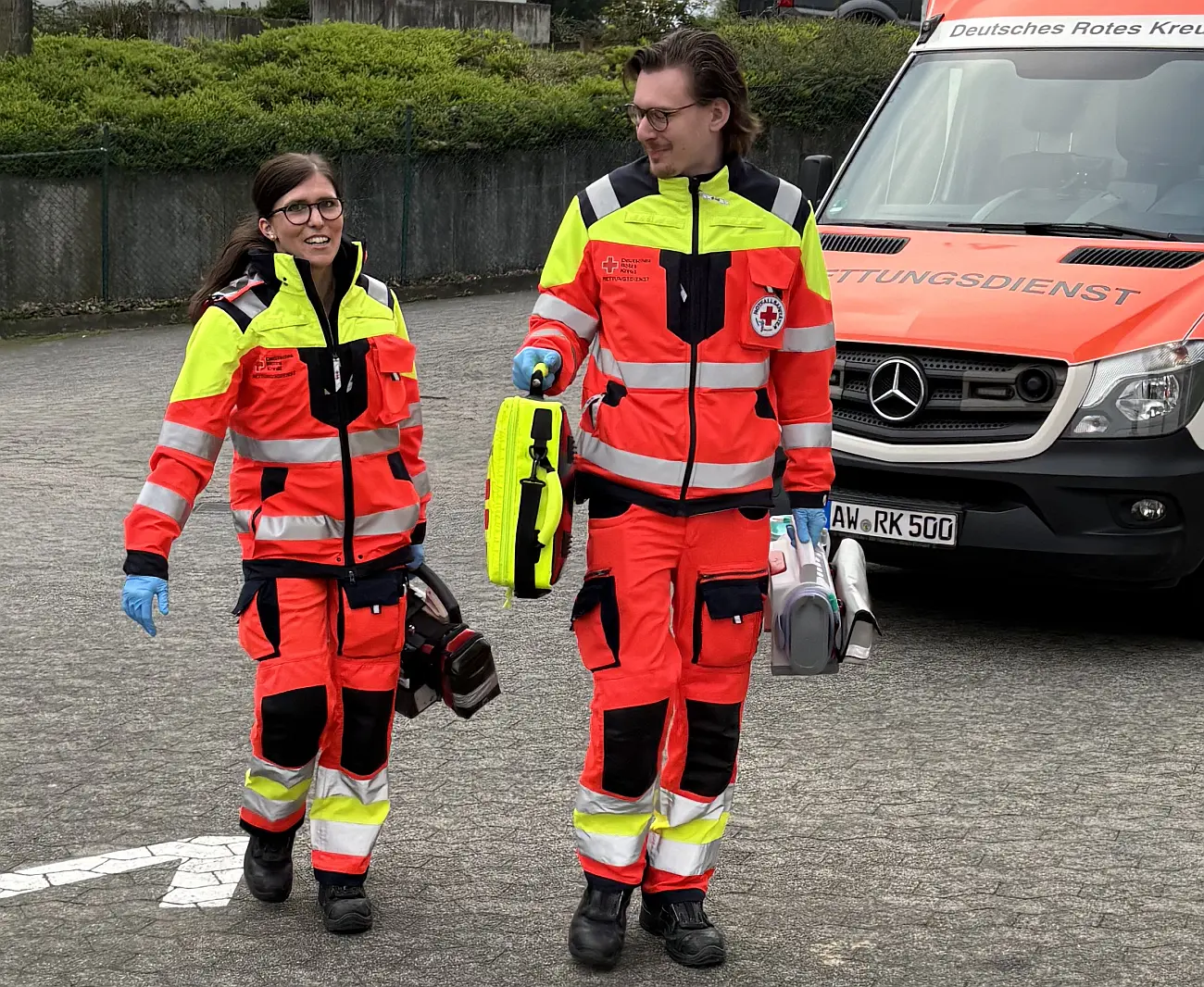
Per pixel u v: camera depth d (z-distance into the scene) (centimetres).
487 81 2191
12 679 621
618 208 385
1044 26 809
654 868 400
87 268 1775
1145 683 631
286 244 394
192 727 570
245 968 387
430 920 414
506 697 605
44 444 1135
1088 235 720
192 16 2636
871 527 671
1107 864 456
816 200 808
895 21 2527
